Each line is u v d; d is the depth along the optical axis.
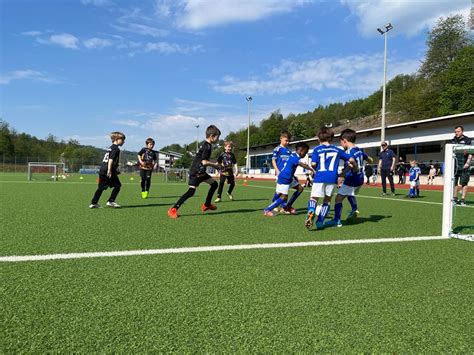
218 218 6.23
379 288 2.65
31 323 1.97
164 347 1.74
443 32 51.84
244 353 1.70
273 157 7.29
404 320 2.12
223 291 2.52
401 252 3.81
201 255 3.52
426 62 53.25
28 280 2.68
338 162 5.14
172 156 104.62
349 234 4.86
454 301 2.42
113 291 2.48
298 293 2.51
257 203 9.16
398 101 55.31
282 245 4.04
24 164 62.91
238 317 2.10
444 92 46.84
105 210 7.09
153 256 3.45
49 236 4.32
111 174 7.37
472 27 46.22
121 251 3.62
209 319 2.06
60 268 3.00
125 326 1.96
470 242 4.40
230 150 10.04
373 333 1.94
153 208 7.57
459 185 9.48
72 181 21.75
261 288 2.60
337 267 3.18
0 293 2.40
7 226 4.96
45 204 7.91
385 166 13.09
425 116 50.50
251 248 3.87
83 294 2.41
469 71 44.66
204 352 1.70
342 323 2.05
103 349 1.71
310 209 5.07
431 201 10.36
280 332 1.92
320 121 112.69
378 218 6.59
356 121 83.25
